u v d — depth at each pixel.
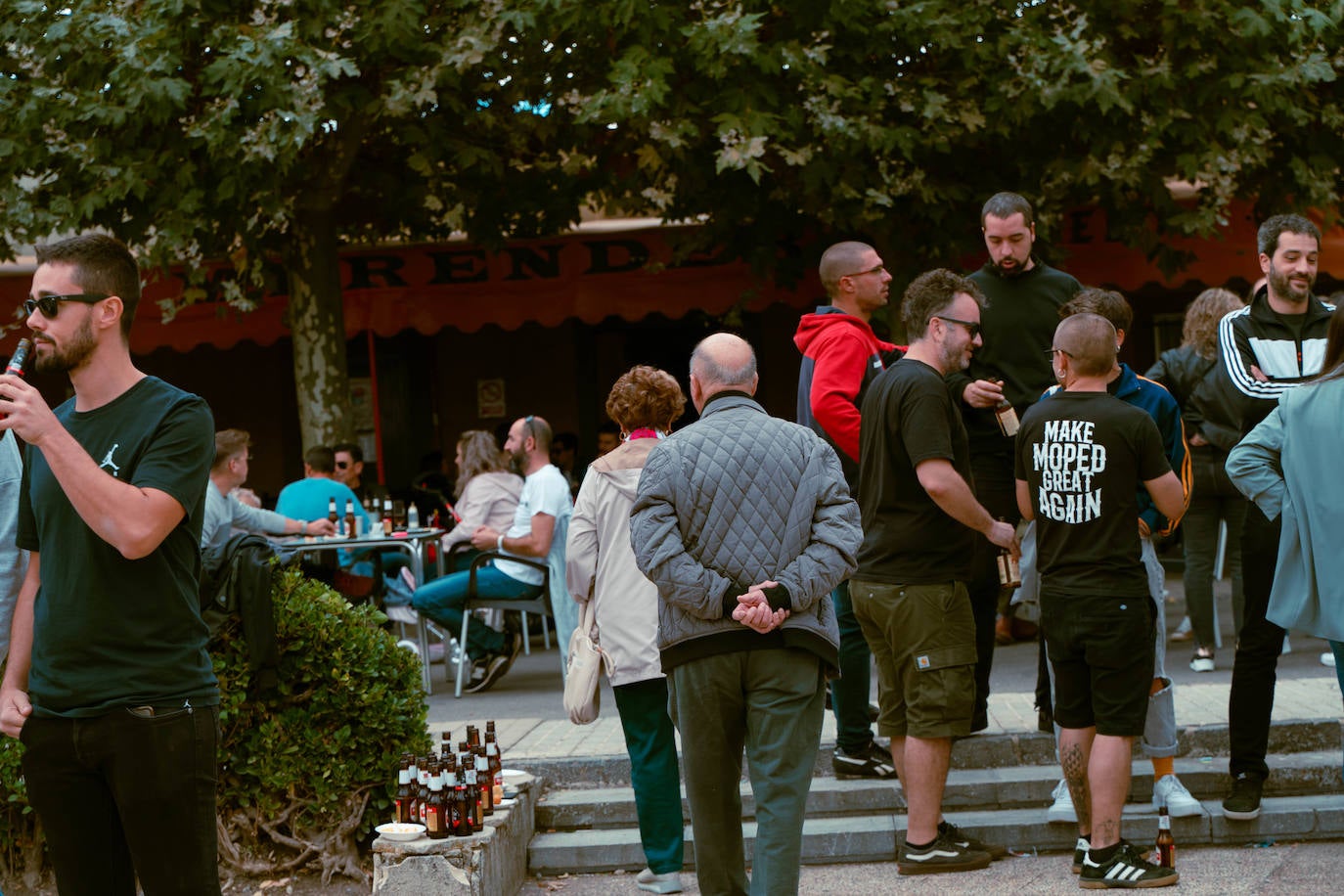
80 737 3.27
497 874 5.12
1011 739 5.98
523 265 11.57
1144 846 5.45
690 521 4.22
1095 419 4.92
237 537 5.67
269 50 8.34
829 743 6.14
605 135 10.21
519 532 8.51
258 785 5.64
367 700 5.61
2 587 3.56
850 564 4.21
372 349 12.45
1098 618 4.86
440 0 9.06
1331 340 4.74
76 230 8.98
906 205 10.03
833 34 9.09
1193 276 10.84
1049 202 9.87
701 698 4.20
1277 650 5.33
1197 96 9.30
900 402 5.09
